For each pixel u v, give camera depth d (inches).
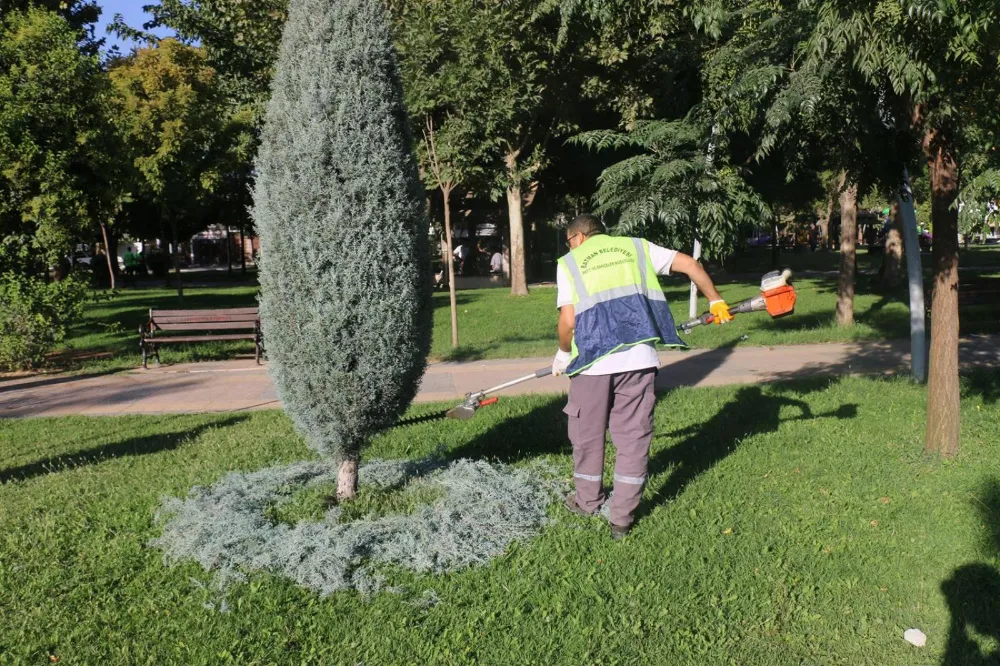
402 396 194.9
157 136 772.0
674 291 868.0
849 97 215.8
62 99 497.7
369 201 181.0
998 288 526.9
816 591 153.9
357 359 185.8
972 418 269.6
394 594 157.5
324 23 179.9
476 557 170.4
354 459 202.5
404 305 186.4
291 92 181.9
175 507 199.6
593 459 186.1
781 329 522.3
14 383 437.1
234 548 173.9
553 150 987.9
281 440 273.6
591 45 576.7
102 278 1519.4
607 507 191.6
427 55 441.7
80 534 189.3
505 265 1210.0
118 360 491.2
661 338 175.2
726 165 204.7
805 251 1966.0
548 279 1240.2
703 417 283.7
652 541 175.6
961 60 188.9
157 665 136.5
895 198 262.8
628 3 244.2
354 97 179.9
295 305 182.4
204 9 573.9
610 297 174.4
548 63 587.2
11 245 496.1
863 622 142.9
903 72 186.4
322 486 213.3
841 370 375.2
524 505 193.2
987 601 147.9
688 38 267.7
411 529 180.9
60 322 485.1
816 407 290.4
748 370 384.8
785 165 245.8
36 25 499.2
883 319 557.9
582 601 151.7
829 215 1589.6
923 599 150.6
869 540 173.3
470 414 212.8
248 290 1149.7
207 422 312.5
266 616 150.6
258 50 565.3
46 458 265.7
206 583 164.2
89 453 269.3
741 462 227.3
